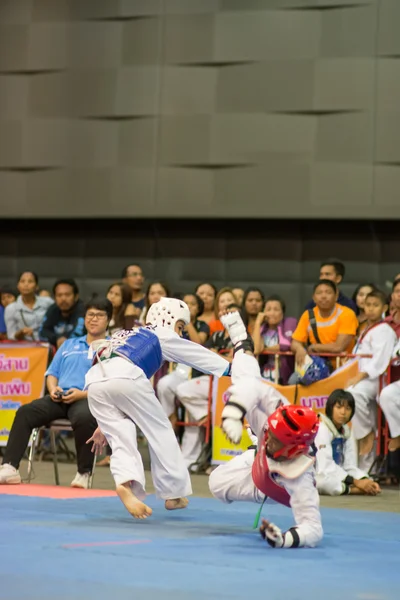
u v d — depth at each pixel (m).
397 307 10.48
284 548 5.35
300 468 5.45
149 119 17.33
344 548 5.46
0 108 18.05
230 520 6.72
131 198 17.38
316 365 10.38
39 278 18.36
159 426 6.83
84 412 8.98
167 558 4.88
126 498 6.24
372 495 9.22
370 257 16.77
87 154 17.62
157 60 17.33
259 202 16.73
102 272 18.11
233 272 17.47
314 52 16.53
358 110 16.31
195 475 10.80
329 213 16.38
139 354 6.73
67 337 12.05
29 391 11.49
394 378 10.41
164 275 17.77
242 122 16.86
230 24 16.95
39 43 17.89
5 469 8.98
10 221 18.56
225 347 11.45
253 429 5.77
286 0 16.69
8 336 13.41
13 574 4.29
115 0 17.53
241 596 3.91
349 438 9.52
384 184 16.17
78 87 17.69
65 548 5.11
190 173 17.11
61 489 8.62
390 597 3.99
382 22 16.27
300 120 16.58
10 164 17.97
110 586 4.05
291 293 17.16
